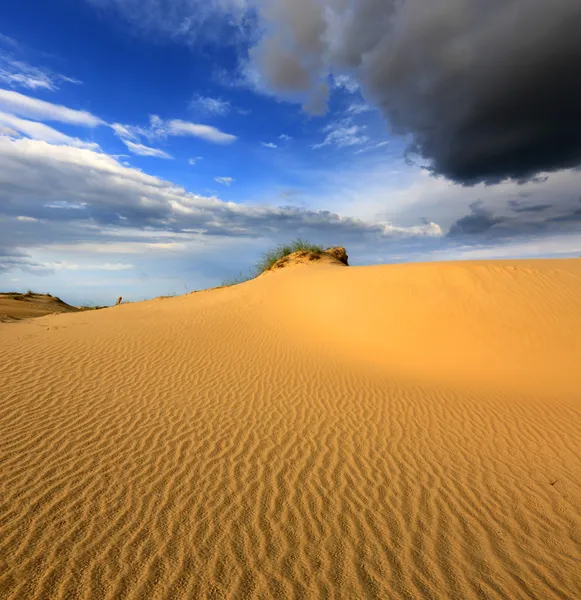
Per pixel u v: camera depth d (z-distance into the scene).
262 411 7.62
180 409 7.45
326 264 24.36
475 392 9.38
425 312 14.50
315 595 3.38
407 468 5.71
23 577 3.41
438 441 6.65
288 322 15.31
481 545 4.12
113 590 3.33
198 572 3.59
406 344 13.21
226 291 19.98
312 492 5.00
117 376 8.97
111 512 4.38
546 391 9.49
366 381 9.91
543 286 15.08
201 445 6.11
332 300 16.64
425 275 16.38
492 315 13.93
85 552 3.76
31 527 4.05
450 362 11.98
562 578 3.67
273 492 4.96
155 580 3.47
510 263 17.62
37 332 12.14
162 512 4.43
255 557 3.82
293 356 11.74
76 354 10.18
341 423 7.25
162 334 12.76
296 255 25.72
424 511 4.69
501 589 3.52
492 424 7.42
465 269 16.19
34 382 8.18
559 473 5.67
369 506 4.75
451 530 4.35
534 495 5.09
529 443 6.64
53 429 6.29
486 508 4.78
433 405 8.39
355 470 5.60
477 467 5.79
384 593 3.44
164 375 9.29
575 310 13.77
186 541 3.99
